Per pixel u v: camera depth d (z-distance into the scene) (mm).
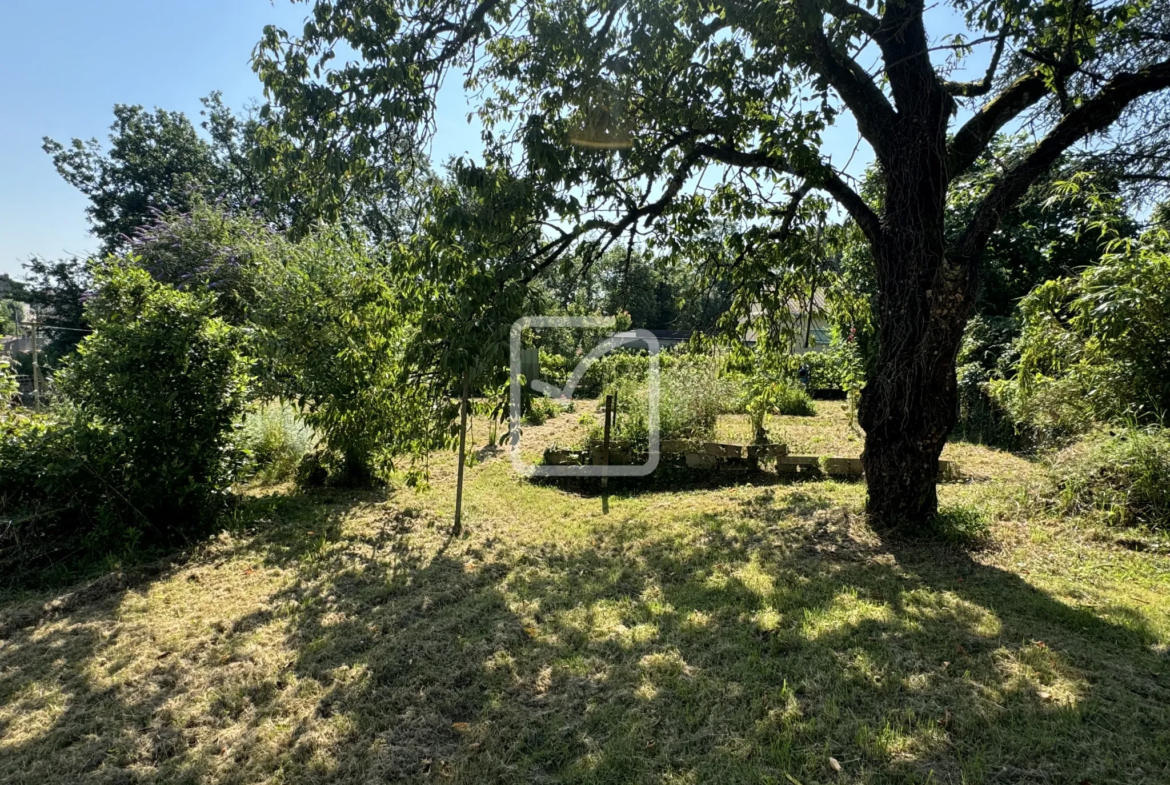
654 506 5676
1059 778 1893
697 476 6641
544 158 3545
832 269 5809
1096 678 2439
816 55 3926
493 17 4137
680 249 5629
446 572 4031
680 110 4250
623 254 6762
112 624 3260
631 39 3543
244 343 5227
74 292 20969
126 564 4105
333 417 5914
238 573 4023
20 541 3938
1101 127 3693
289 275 6539
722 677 2566
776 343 5793
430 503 5910
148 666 2809
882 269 4219
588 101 3898
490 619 3273
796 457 6500
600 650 2871
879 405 4293
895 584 3473
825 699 2359
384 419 5738
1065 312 5656
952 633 2842
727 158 4559
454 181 4000
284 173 4148
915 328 4027
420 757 2146
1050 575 3531
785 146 4172
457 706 2467
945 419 4168
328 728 2307
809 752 2062
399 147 4164
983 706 2264
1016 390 6461
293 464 7023
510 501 6020
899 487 4305
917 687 2404
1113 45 4504
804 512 4996
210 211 12727
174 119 22844
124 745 2250
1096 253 10609
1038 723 2160
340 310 5969
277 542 4703
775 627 2996
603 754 2105
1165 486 4012
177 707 2473
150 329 4426
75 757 2182
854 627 2949
